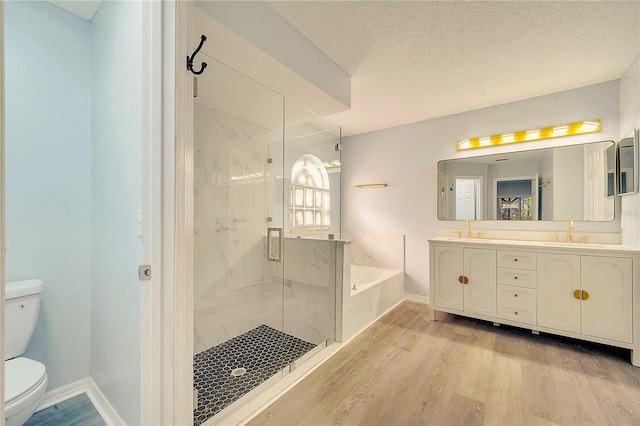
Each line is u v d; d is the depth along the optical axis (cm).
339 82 234
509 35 193
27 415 124
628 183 233
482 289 273
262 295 268
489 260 270
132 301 132
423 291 360
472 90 275
